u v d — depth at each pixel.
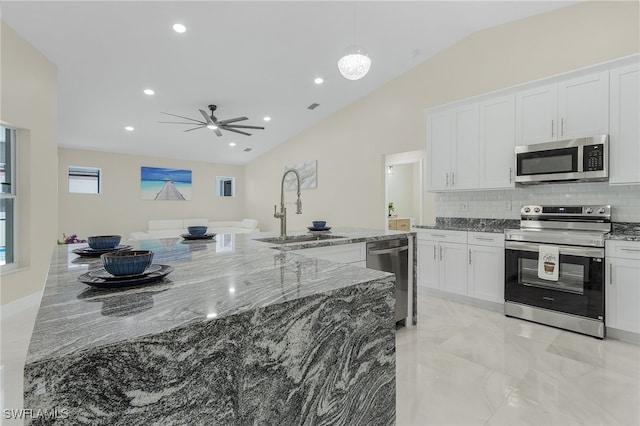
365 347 0.98
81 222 6.91
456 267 3.66
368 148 5.58
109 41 3.57
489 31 3.99
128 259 0.96
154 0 3.03
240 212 9.31
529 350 2.41
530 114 3.21
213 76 4.48
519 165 3.21
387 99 5.25
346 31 3.82
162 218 8.00
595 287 2.63
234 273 1.13
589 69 2.82
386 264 2.74
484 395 1.85
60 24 3.27
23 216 3.66
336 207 6.20
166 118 5.66
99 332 0.60
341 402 0.91
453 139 3.83
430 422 1.62
